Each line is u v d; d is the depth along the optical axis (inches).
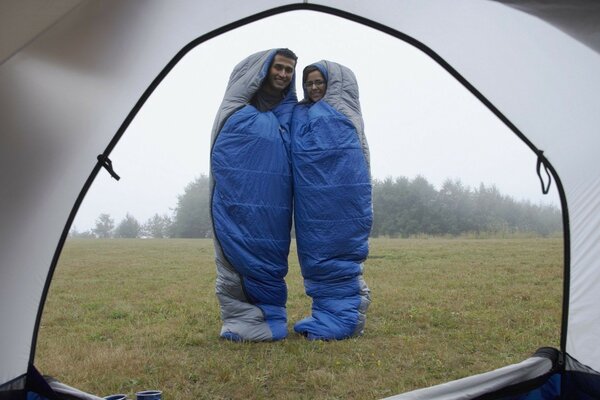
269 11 95.7
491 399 97.7
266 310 180.2
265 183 178.2
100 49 86.1
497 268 374.3
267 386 134.3
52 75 84.4
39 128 85.8
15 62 80.3
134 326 211.2
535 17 88.0
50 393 95.0
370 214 184.9
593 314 100.6
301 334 185.5
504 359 157.9
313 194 179.0
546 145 101.8
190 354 163.5
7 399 87.7
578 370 101.9
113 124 94.2
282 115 190.4
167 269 433.4
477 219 1098.1
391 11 97.9
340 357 157.9
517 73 97.0
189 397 125.8
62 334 198.1
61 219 95.5
